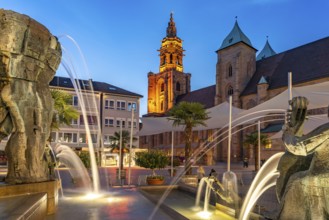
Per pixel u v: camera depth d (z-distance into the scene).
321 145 3.49
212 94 79.56
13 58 6.83
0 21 6.67
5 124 7.08
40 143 7.48
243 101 64.19
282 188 4.16
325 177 3.40
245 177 25.41
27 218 4.43
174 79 94.19
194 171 36.31
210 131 66.44
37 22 7.31
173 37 101.19
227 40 70.38
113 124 56.19
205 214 8.89
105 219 6.66
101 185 16.50
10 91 6.84
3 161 35.81
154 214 7.31
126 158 45.75
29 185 6.68
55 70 8.33
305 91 25.12
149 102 101.38
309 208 3.56
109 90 57.66
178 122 28.23
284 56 63.03
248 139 36.44
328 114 3.77
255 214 7.39
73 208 7.97
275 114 38.00
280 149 45.59
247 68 67.75
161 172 33.78
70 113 23.03
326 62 51.03
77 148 47.06
